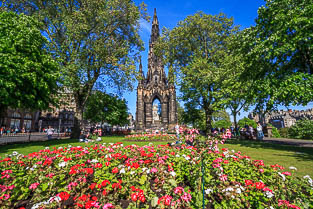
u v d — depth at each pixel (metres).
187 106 27.44
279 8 12.85
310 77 10.93
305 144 14.66
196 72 20.08
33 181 3.99
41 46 16.47
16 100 13.71
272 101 11.27
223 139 4.67
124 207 3.38
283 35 12.20
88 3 19.92
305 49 13.16
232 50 19.53
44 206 3.06
